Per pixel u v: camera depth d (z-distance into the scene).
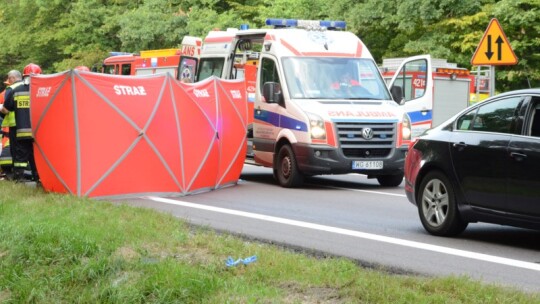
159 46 46.03
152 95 15.16
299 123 17.33
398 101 18.38
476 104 10.97
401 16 31.86
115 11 50.59
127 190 15.01
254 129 18.89
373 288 7.20
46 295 8.15
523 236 11.32
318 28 19.27
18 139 15.89
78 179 14.49
